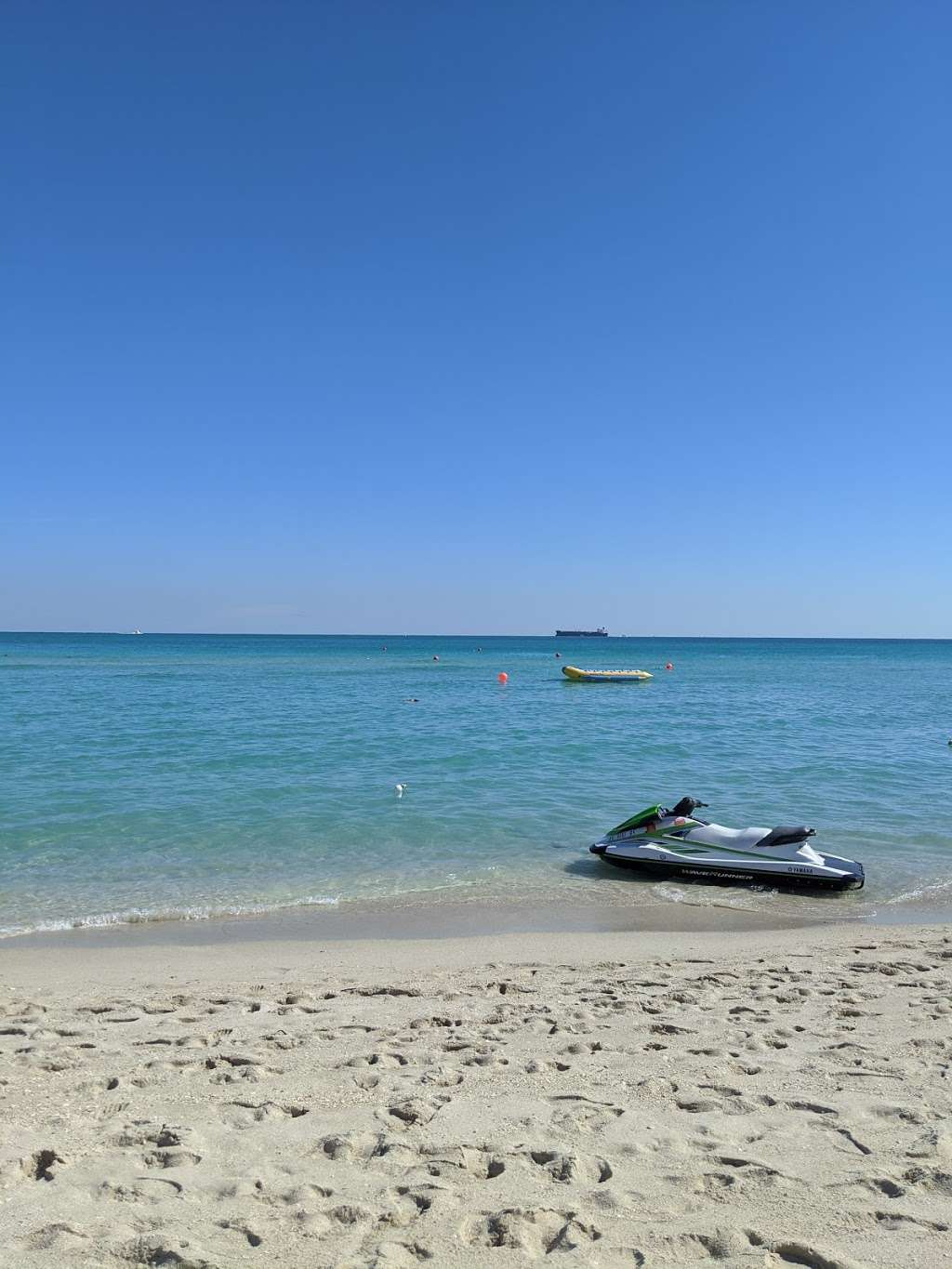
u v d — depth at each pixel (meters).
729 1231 3.24
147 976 7.93
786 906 10.98
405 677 61.62
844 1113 4.43
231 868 12.26
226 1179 3.74
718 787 18.20
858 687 54.16
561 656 120.44
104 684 50.06
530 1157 3.92
